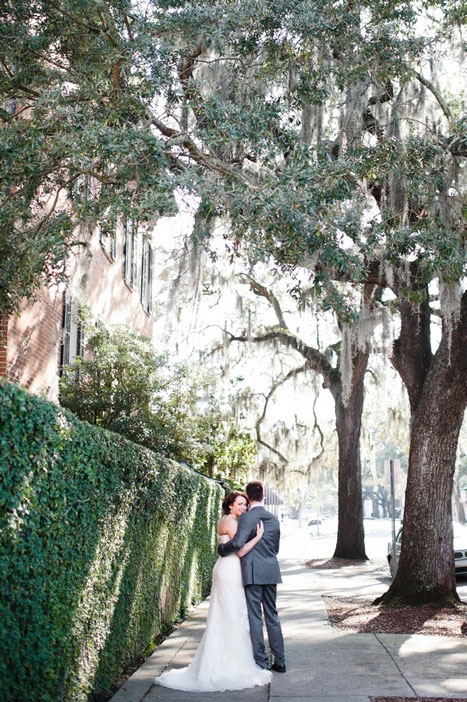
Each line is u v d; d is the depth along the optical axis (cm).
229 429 2580
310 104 1215
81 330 1550
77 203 930
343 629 1021
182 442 1470
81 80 995
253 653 761
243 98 1129
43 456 495
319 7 1072
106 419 1371
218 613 754
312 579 1867
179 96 1009
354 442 2542
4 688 453
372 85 1284
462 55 1324
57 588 534
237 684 709
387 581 1791
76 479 567
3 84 992
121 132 869
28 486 472
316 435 3123
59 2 1002
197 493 1306
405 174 1164
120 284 1956
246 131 987
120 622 737
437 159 1232
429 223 1133
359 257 1098
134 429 1343
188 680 730
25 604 478
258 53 1083
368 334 1652
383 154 1159
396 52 1161
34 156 901
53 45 1095
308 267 1059
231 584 759
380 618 1107
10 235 952
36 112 913
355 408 2528
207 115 975
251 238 916
